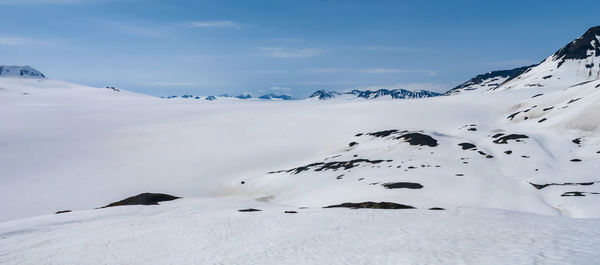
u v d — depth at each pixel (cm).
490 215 3272
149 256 2359
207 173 11850
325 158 11306
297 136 15975
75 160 13475
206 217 3869
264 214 3919
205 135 17050
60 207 8781
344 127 16612
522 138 9194
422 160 8031
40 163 12938
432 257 1770
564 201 5097
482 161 7712
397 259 1811
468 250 1841
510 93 19862
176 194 9875
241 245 2559
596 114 9694
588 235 1969
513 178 6550
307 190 7375
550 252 1645
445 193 5688
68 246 2630
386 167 7769
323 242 2453
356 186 6569
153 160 13488
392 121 16750
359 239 2453
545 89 19712
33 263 2227
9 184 10500
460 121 15400
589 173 6469
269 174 10312
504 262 1549
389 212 3712
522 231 2222
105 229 3250
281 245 2455
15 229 3147
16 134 16575
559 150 8519
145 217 3931
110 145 15650
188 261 2205
